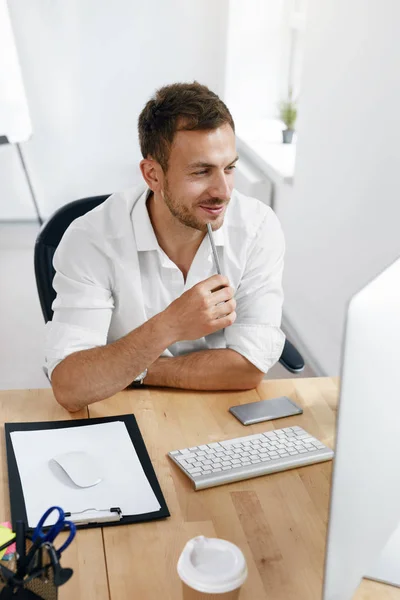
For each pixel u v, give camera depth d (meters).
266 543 1.13
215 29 4.43
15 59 4.00
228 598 0.88
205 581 0.86
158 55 4.47
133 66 4.47
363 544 0.86
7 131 4.08
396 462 0.82
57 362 1.53
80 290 1.59
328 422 1.47
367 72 2.57
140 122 1.51
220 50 4.43
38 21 4.29
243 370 1.58
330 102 2.90
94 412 1.47
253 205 1.72
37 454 1.30
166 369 1.57
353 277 2.79
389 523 0.86
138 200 1.64
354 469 0.82
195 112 1.41
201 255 1.65
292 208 3.43
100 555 1.08
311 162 3.14
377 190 2.54
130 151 4.65
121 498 1.20
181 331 1.46
